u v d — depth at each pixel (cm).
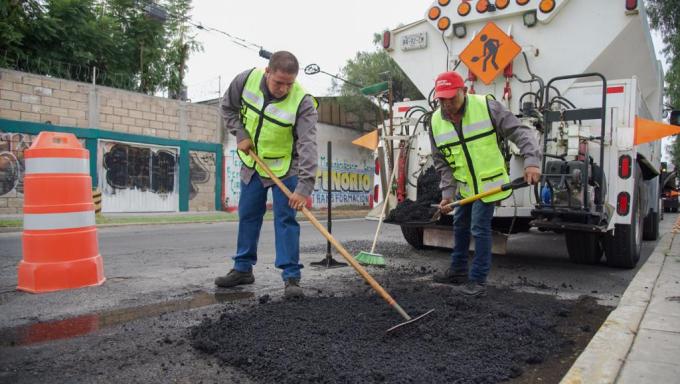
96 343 272
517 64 569
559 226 475
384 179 618
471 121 383
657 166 848
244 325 289
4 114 1313
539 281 476
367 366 233
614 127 508
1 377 225
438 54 620
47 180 399
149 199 1636
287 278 381
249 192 403
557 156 482
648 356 255
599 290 439
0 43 1481
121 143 1558
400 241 794
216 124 1820
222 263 555
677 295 390
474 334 283
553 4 538
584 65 539
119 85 1698
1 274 477
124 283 432
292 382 218
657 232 876
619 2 517
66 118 1429
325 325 289
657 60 679
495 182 384
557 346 279
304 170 361
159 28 2003
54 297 375
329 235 333
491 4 567
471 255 619
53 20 1598
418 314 313
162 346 268
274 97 367
